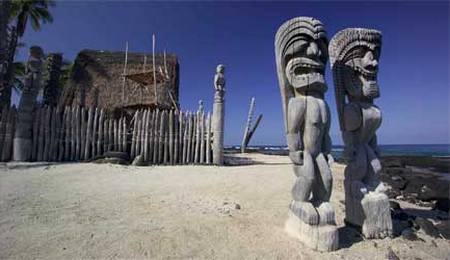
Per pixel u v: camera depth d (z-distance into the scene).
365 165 3.89
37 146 9.40
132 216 4.19
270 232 3.75
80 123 9.93
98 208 4.52
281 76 3.79
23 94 9.23
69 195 5.22
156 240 3.38
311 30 3.58
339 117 4.09
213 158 10.10
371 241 3.58
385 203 3.73
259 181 7.09
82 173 7.41
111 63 16.25
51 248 3.11
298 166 3.61
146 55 17.03
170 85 15.48
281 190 6.27
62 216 4.09
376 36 3.97
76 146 9.75
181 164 9.90
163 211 4.48
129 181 6.65
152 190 5.81
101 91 15.07
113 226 3.76
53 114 9.69
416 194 7.52
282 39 3.73
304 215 3.40
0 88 12.69
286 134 3.73
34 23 21.94
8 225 3.69
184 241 3.40
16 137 9.02
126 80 15.45
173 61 17.11
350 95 4.09
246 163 11.55
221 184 6.57
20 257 2.90
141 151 10.04
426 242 3.66
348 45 4.02
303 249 3.27
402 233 3.83
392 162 17.83
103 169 8.05
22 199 4.84
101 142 10.03
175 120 10.36
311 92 3.71
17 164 8.26
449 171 14.48
